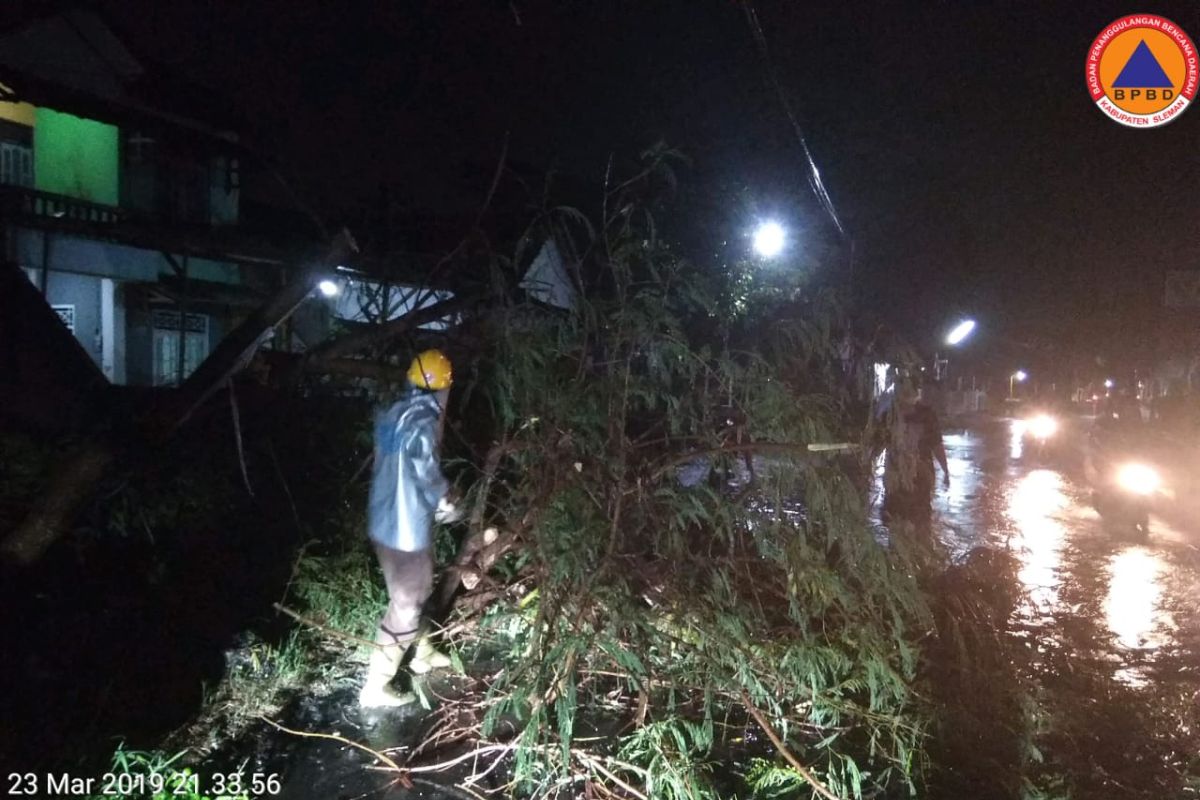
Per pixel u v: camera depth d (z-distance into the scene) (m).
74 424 8.23
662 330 5.56
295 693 5.18
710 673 4.65
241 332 5.47
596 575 4.53
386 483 4.88
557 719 4.84
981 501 15.23
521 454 5.46
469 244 6.83
